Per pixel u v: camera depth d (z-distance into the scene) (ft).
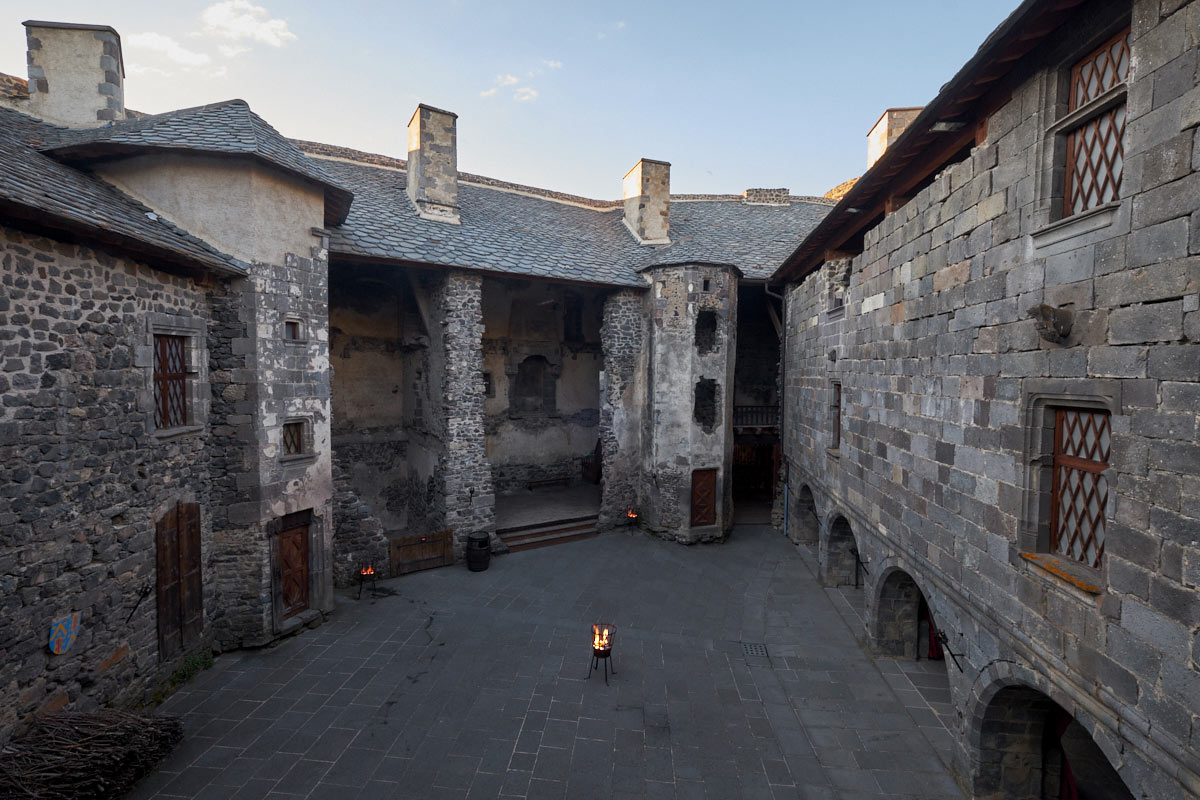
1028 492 18.35
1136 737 14.15
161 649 26.43
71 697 21.76
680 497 51.11
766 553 49.42
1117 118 15.40
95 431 22.52
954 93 20.30
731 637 34.40
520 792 21.43
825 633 35.06
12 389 19.30
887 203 29.53
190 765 22.12
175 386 28.02
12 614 19.45
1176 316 13.03
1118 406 14.69
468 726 25.08
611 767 22.95
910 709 27.40
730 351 52.54
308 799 20.63
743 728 25.75
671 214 70.33
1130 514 14.30
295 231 32.55
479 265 45.44
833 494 38.86
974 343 21.12
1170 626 13.17
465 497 46.37
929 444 24.57
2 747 19.04
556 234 58.23
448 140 51.60
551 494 61.72
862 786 22.38
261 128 32.40
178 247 25.76
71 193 23.49
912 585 31.42
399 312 54.24
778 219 69.62
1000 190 19.56
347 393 51.93
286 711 25.71
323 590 34.76
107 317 23.04
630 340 53.88
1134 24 14.15
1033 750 21.22
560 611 37.14
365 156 57.67
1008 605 19.22
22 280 19.58
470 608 37.09
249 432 30.45
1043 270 17.49
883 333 29.40
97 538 22.70
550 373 64.18
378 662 30.14
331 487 35.27
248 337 30.12
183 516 27.86
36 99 32.50
